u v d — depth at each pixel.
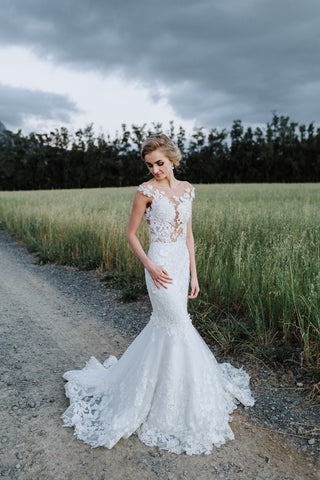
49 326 4.40
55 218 10.07
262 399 2.84
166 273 2.45
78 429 2.47
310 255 4.54
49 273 6.99
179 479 2.07
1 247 9.77
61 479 2.07
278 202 12.72
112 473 2.11
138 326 4.34
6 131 69.12
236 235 6.20
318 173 68.31
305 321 3.48
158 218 2.51
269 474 2.10
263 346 3.47
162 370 2.47
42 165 69.50
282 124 71.38
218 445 2.33
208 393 2.47
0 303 5.30
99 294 5.59
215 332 3.83
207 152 72.69
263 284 4.04
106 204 13.31
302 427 2.50
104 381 2.82
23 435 2.46
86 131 71.44
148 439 2.38
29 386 3.08
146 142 2.47
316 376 2.96
